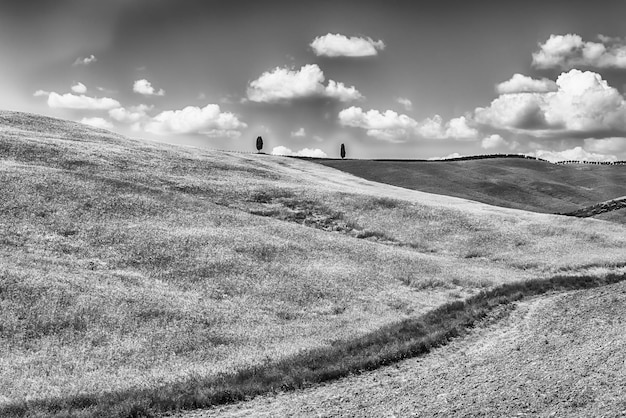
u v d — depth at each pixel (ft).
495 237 197.16
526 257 175.63
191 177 222.28
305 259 145.59
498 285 140.05
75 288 101.35
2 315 87.92
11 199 142.72
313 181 269.85
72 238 129.39
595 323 83.30
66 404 60.18
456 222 210.79
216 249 139.33
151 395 61.52
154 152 257.75
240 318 103.76
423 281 142.41
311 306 116.57
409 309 120.26
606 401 47.32
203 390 62.54
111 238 133.69
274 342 92.94
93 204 153.17
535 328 86.33
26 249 117.70
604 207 310.86
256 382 65.87
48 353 80.38
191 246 138.31
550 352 69.00
